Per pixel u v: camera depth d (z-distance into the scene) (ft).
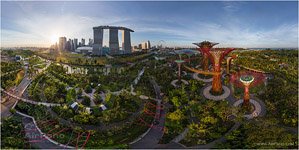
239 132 251.19
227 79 465.88
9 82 444.55
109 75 527.40
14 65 592.60
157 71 550.77
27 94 404.77
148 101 368.27
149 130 278.46
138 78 510.99
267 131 241.76
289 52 630.33
